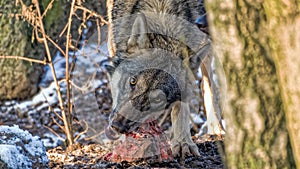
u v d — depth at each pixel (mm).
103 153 11133
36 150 8805
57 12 21859
